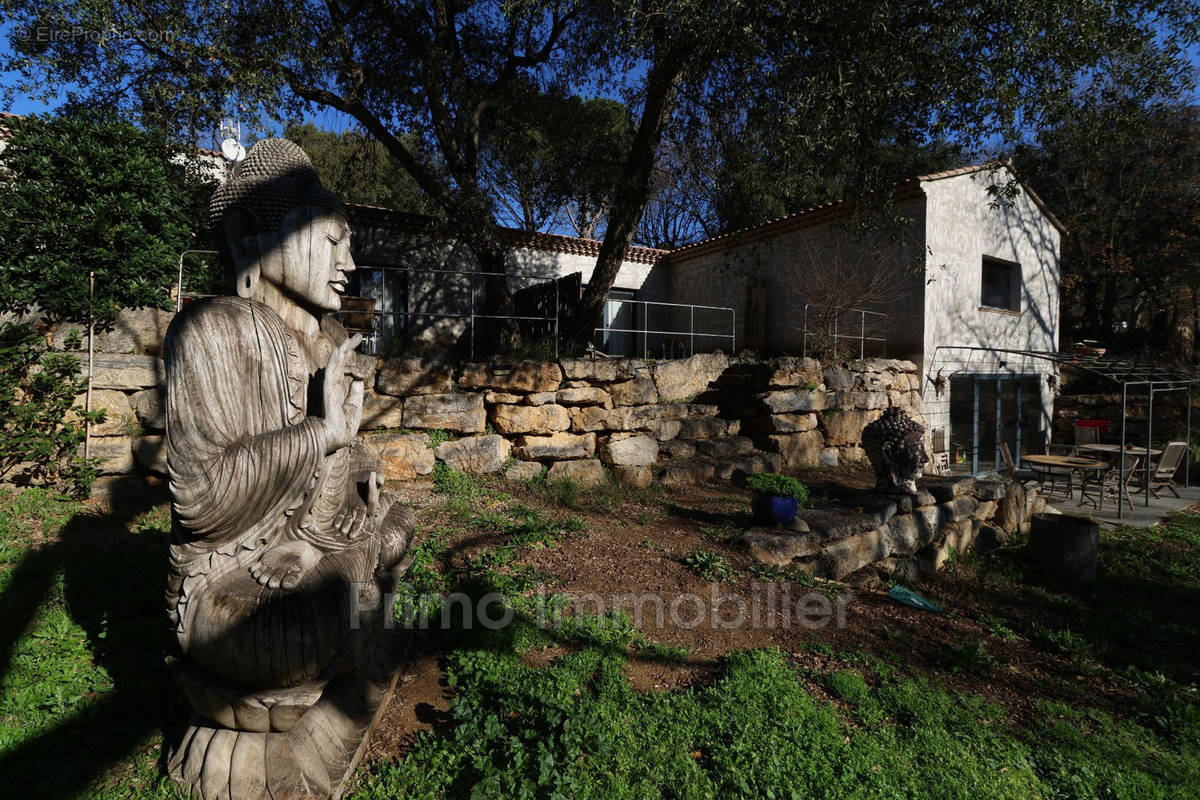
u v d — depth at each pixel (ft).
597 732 9.01
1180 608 20.52
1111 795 9.32
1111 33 23.08
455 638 11.85
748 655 11.96
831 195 51.88
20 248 17.37
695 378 32.83
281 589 7.11
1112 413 46.60
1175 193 54.29
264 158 8.44
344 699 8.48
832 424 32.53
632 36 23.75
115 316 17.99
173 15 22.24
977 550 25.09
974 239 40.32
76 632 10.64
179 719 8.91
